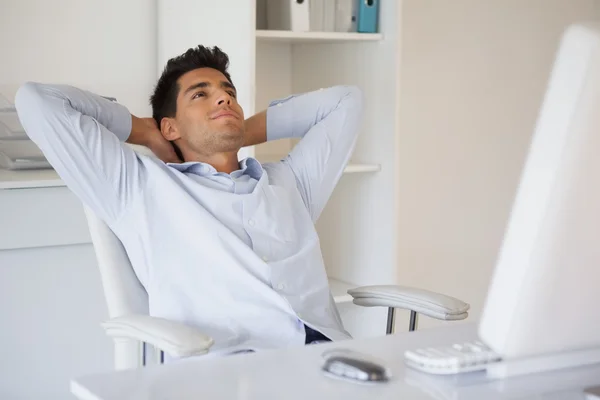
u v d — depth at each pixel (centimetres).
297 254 202
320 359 125
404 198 343
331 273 298
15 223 233
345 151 230
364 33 271
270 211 201
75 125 188
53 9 272
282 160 223
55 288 242
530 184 104
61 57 275
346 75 286
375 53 275
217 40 258
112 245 194
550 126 101
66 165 190
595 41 97
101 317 250
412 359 121
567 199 102
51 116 187
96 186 191
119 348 180
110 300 187
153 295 189
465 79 352
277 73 303
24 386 242
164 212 193
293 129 230
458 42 348
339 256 295
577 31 99
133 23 285
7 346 238
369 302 187
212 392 109
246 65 247
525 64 367
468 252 364
